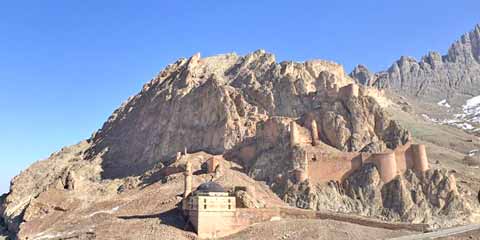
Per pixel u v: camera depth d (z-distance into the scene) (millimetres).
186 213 114625
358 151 142875
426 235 97750
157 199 133250
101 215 131125
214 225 106062
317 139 150125
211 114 178750
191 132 180250
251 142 159500
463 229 105438
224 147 166375
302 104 177125
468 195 135500
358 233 101000
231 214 108375
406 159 136125
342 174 135500
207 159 159375
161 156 181750
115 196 154125
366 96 158500
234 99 181250
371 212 126125
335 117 151750
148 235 106562
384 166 132250
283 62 199750
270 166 145750
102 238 109062
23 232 137000
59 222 136875
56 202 153875
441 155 180750
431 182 130500
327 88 173500
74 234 119188
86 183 175250
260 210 111375
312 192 130000
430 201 128125
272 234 102812
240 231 106938
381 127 151875
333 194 130750
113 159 198000
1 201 193625
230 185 130375
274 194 135125
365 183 131250
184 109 187875
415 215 123062
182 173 150750
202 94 184750
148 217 119625
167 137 185000
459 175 153000
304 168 137625
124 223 116312
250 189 122812
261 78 197250
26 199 178000
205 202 106500
